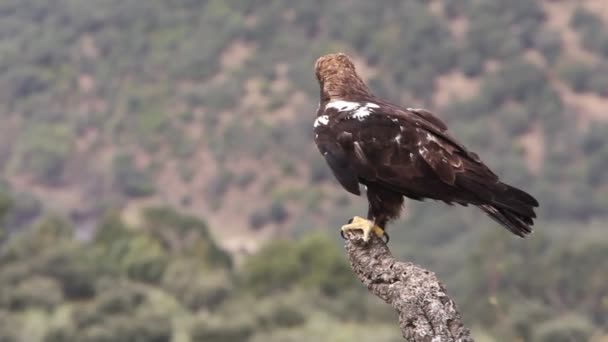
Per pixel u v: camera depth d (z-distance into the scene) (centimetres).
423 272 756
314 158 12900
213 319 4781
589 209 11750
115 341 4469
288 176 12900
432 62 14425
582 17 14788
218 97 14600
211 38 16125
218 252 7319
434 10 15288
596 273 3919
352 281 5997
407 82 14275
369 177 907
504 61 14238
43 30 17050
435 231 9131
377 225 922
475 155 901
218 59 15725
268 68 15150
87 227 12912
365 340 4453
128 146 14250
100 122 14888
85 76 16062
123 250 6494
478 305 3441
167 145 14038
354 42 15138
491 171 892
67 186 13862
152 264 6200
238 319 4750
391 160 900
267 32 15988
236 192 12950
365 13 15512
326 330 4731
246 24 16150
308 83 14575
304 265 5962
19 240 6431
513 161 12606
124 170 13712
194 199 13150
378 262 783
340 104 940
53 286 5288
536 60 14275
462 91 14088
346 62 975
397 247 8912
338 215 11925
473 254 4328
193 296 5494
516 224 878
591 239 4638
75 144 14488
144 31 16675
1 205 6919
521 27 14688
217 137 13850
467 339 719
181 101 14838
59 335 4425
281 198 12544
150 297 5541
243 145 13512
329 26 15488
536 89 13688
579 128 13100
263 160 13212
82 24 17012
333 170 921
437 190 889
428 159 891
